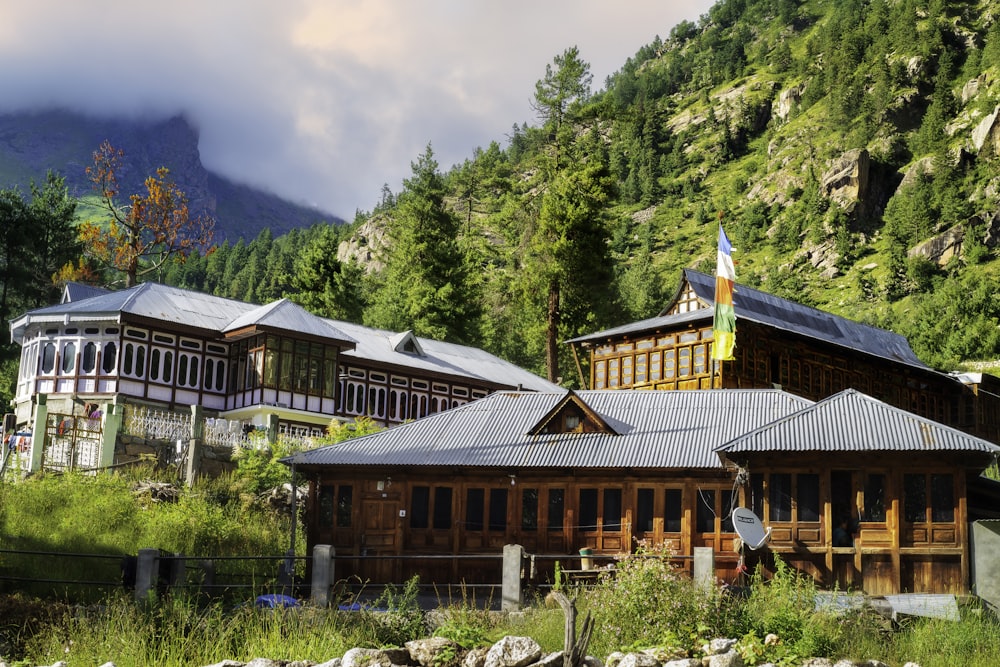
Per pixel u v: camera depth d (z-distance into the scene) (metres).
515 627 22.62
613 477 33.84
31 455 39.25
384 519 34.75
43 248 74.94
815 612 23.20
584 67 79.94
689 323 53.84
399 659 18.31
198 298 58.19
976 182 193.88
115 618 21.16
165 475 40.31
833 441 30.38
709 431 34.56
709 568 24.97
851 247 187.75
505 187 84.12
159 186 83.25
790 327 57.62
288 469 41.38
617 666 18.83
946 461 30.03
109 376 53.12
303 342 56.75
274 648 19.81
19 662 18.69
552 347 72.88
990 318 118.44
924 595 27.19
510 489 34.41
